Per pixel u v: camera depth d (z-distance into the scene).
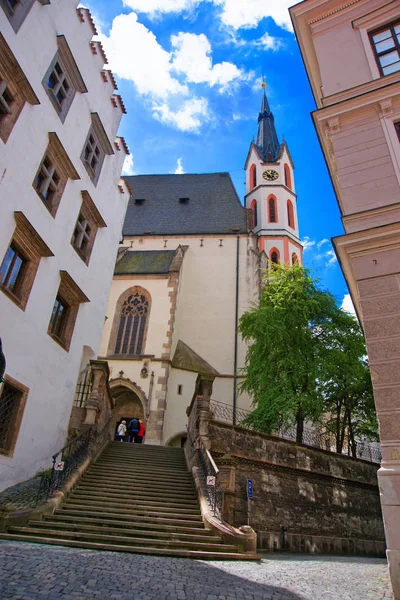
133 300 31.39
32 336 12.94
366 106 11.35
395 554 6.68
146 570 6.52
